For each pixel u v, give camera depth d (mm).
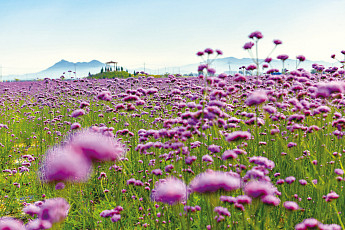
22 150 8141
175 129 3713
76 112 4023
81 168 1041
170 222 3631
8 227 1650
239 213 3568
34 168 5906
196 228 3705
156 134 3869
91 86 12086
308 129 4383
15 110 13523
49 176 1023
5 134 8977
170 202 1800
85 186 4391
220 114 3459
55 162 1028
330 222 3301
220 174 1798
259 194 2070
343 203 3395
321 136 5086
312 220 2311
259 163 3031
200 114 3363
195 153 4430
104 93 4793
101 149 1064
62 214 1726
